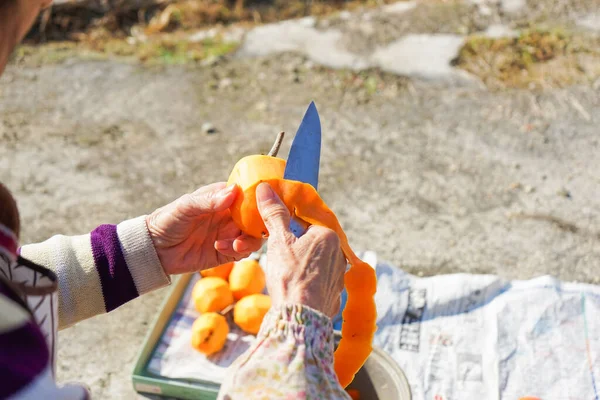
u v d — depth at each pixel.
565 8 4.16
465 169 3.06
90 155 3.16
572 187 2.95
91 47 3.92
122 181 3.02
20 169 3.08
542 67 3.69
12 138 3.26
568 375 2.00
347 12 4.19
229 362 2.03
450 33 3.96
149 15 4.16
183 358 2.04
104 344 2.30
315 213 1.21
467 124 3.32
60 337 2.32
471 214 2.82
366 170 3.06
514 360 2.05
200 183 3.01
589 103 3.43
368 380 1.78
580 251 2.64
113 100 3.51
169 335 2.12
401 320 2.20
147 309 2.43
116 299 1.45
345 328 1.21
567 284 2.26
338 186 2.97
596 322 2.14
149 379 1.98
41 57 3.81
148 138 3.27
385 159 3.12
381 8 4.22
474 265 2.59
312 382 0.95
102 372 2.21
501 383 1.99
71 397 0.79
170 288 2.37
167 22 4.09
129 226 1.46
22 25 0.87
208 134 3.29
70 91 3.57
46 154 3.17
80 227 2.78
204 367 2.01
